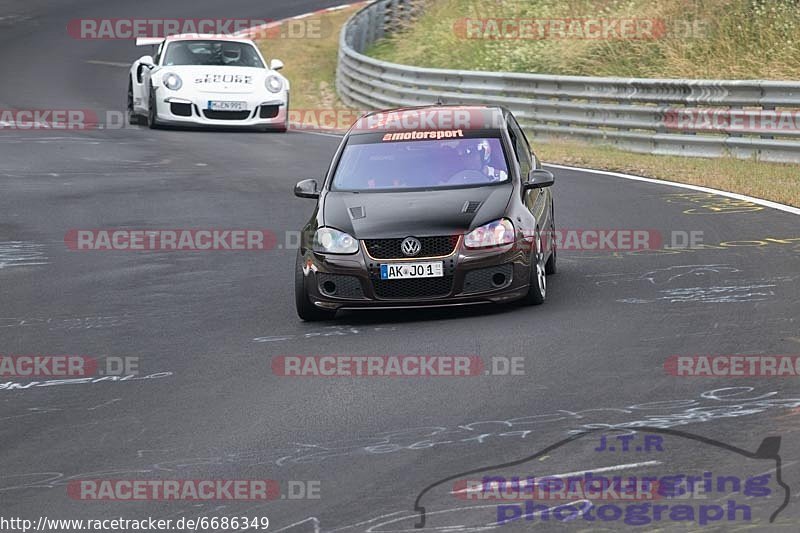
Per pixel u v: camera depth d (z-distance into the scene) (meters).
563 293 34.53
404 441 21.66
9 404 26.02
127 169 63.25
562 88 73.44
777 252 38.34
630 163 62.38
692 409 22.48
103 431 23.58
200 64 81.06
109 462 21.58
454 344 28.94
